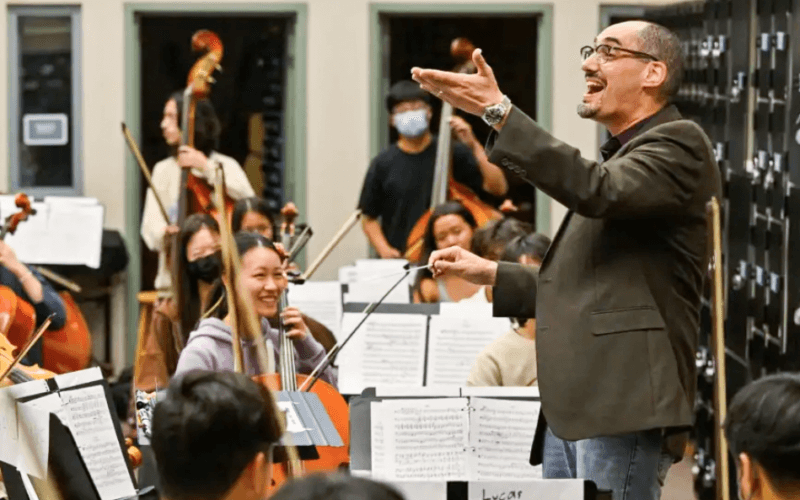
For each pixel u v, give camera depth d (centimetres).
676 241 328
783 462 254
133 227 880
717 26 669
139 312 878
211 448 250
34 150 876
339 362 522
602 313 326
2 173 872
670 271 328
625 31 337
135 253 880
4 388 344
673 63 337
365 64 884
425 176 799
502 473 390
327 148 887
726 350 641
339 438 380
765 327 586
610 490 326
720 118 662
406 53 898
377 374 521
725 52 656
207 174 727
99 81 873
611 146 343
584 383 324
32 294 610
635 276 326
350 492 181
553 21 879
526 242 492
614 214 317
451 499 323
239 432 251
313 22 880
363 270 665
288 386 448
